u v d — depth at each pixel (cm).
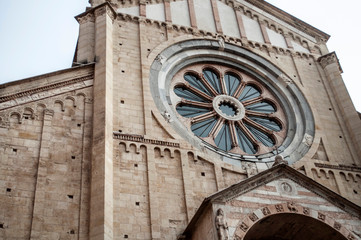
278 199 2652
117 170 2875
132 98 3300
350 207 2720
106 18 3591
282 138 3641
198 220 2641
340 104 3891
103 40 3441
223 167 3139
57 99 3053
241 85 3900
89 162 2828
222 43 3994
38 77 3086
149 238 2661
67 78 3175
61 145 2855
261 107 3844
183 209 2845
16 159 2714
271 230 2672
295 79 4003
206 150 3209
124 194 2789
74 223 2578
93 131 2938
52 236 2503
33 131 2858
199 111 3606
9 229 2469
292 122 3756
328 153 3525
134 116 3203
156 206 2786
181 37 3884
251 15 4391
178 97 3562
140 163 2959
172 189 2916
